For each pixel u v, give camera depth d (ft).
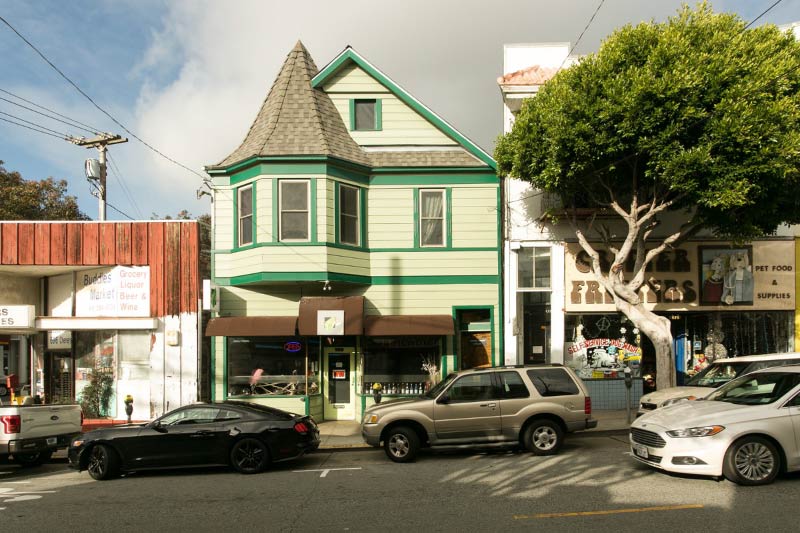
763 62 41.93
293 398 53.72
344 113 59.06
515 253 57.77
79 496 31.07
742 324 58.23
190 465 36.04
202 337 56.13
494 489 29.22
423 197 58.03
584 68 45.39
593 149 44.09
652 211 46.24
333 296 55.52
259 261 52.65
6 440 37.96
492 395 38.32
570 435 45.65
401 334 53.36
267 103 59.11
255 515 25.98
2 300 57.36
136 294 55.83
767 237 57.77
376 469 35.76
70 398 56.39
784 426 27.91
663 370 46.39
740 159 41.04
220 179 56.29
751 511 23.84
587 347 57.77
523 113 50.34
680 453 28.32
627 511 24.49
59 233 55.62
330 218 53.57
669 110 41.57
